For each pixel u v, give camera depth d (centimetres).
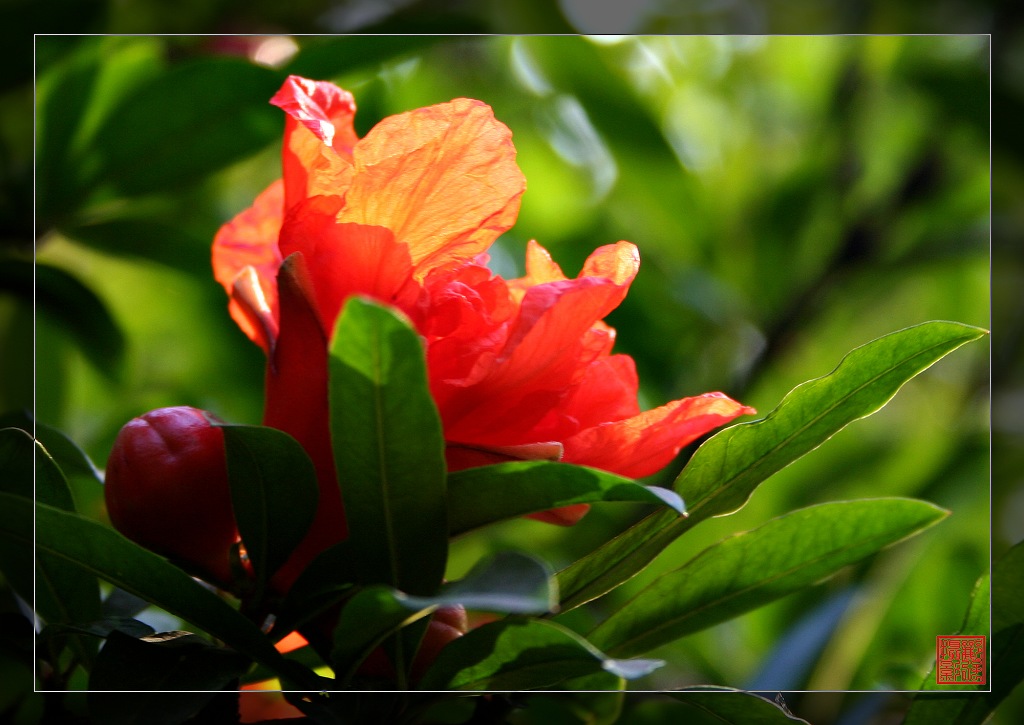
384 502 36
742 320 59
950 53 56
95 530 36
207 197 52
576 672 37
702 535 56
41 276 46
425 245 38
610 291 37
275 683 42
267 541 37
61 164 46
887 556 50
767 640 55
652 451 38
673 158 59
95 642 39
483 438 37
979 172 58
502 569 34
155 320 57
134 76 47
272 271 40
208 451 38
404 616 36
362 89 53
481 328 37
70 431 50
